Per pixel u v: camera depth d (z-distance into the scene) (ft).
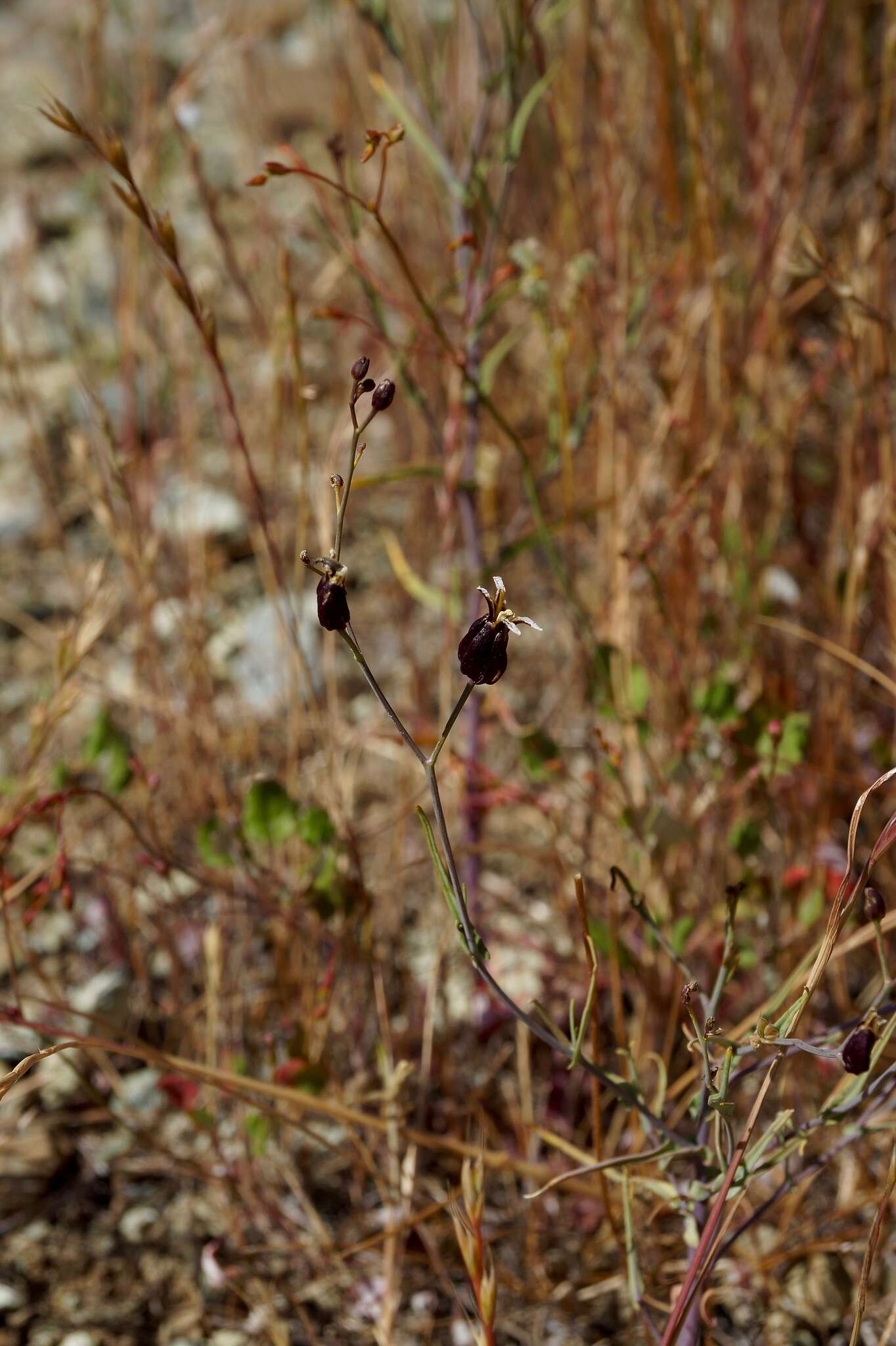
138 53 2.36
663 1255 1.49
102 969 1.68
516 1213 1.53
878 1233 1.27
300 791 1.70
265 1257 1.52
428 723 1.72
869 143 2.07
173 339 2.00
